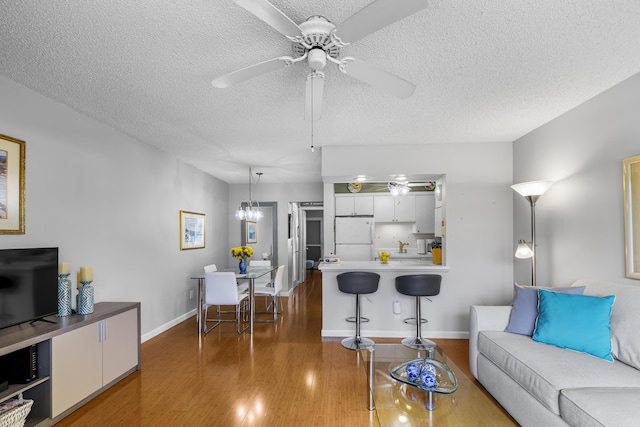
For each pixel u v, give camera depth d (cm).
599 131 284
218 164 560
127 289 393
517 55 224
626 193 254
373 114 332
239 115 332
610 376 200
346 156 448
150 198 443
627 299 232
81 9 174
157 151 460
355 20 149
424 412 209
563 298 254
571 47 215
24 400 221
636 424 155
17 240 260
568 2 172
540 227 368
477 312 302
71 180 312
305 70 242
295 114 330
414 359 284
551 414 196
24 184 262
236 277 482
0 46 209
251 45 210
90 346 273
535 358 226
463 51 219
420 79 258
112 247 368
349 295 448
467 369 335
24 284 245
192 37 200
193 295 568
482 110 322
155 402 272
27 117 268
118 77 251
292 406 265
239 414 254
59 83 261
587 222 298
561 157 334
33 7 172
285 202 757
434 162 440
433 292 398
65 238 305
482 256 433
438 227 485
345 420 246
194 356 374
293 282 823
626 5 175
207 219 636
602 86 271
